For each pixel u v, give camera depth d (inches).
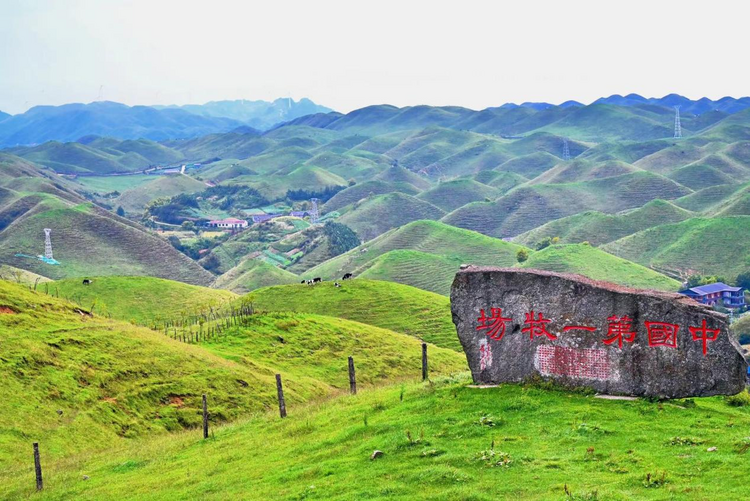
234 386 2450.8
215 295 5191.9
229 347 3117.6
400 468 936.3
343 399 1469.0
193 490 1083.9
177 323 3961.6
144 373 2386.8
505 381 1168.8
